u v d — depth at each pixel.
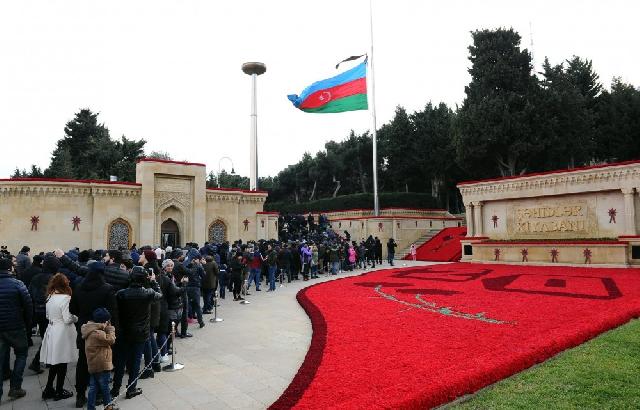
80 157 57.31
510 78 40.03
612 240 25.30
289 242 26.47
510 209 31.19
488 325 11.12
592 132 42.22
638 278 19.16
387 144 55.09
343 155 61.53
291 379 8.17
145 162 28.59
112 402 6.78
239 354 9.91
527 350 8.17
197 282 12.92
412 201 50.25
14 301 7.66
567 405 6.01
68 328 7.64
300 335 11.69
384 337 10.32
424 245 41.22
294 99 39.75
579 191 27.17
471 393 6.73
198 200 30.52
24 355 7.82
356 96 39.31
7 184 25.28
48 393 7.66
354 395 6.68
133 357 7.60
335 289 19.12
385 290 18.03
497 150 40.34
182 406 6.94
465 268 27.64
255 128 42.19
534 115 38.62
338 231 45.34
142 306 7.66
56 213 26.12
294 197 69.62
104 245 27.20
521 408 6.02
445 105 52.66
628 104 45.91
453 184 50.66
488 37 41.50
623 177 25.27
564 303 13.61
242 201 33.38
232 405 6.93
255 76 42.56
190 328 12.77
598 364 7.64
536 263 28.36
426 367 7.80
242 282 18.44
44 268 10.40
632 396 6.23
